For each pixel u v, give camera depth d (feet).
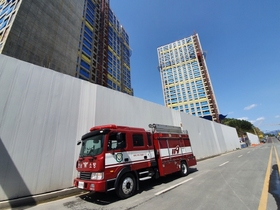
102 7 195.83
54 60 99.35
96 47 160.35
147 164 21.88
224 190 18.42
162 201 15.94
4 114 18.29
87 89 28.53
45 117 21.68
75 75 117.91
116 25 235.20
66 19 119.34
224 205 13.94
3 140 17.60
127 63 244.22
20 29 81.71
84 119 26.40
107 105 31.27
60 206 16.25
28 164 18.78
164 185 22.86
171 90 334.03
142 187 22.44
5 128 18.02
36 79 22.08
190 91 310.65
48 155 20.75
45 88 22.70
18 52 78.23
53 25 104.53
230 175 26.66
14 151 18.06
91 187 16.03
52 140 21.61
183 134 34.14
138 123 37.60
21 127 19.21
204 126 72.13
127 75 235.20
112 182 16.78
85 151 19.67
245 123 265.54
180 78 332.19
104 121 29.58
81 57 132.16
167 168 25.38
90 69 141.08
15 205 16.21
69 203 17.13
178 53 356.38
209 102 282.36
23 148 18.83
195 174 30.07
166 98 333.62
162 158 25.07
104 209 14.76
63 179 21.44
